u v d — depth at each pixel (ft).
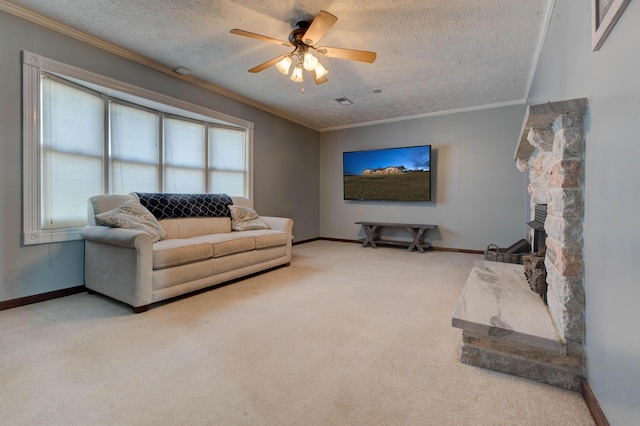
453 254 16.14
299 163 19.70
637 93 2.95
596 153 4.13
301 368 5.29
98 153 10.42
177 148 13.25
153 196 11.09
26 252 8.41
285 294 9.35
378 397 4.53
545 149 5.99
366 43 9.60
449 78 12.42
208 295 9.25
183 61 11.10
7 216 8.04
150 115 12.22
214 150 14.69
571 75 5.43
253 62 11.18
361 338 6.43
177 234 11.32
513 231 15.64
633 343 3.03
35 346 5.98
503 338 5.07
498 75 12.03
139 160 11.84
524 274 8.28
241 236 10.96
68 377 4.96
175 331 6.73
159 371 5.16
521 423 4.00
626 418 3.16
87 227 9.21
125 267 8.00
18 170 8.21
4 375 4.99
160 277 8.24
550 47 7.66
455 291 9.66
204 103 13.29
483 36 9.13
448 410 4.25
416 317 7.56
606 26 3.58
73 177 9.66
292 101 15.65
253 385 4.80
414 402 4.42
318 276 11.50
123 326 6.97
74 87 9.58
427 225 17.10
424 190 17.52
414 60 10.78
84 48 9.38
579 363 4.66
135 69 10.72
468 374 5.13
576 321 4.68
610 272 3.64
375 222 18.92
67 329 6.79
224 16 8.35
